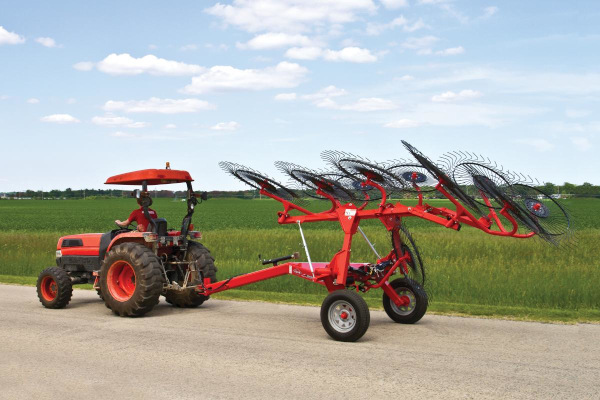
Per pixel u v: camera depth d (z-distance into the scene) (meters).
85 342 7.56
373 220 36.72
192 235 10.62
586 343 7.37
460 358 6.68
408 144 7.23
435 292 10.70
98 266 10.62
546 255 15.31
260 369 6.29
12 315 9.59
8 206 88.81
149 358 6.75
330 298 7.65
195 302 10.24
